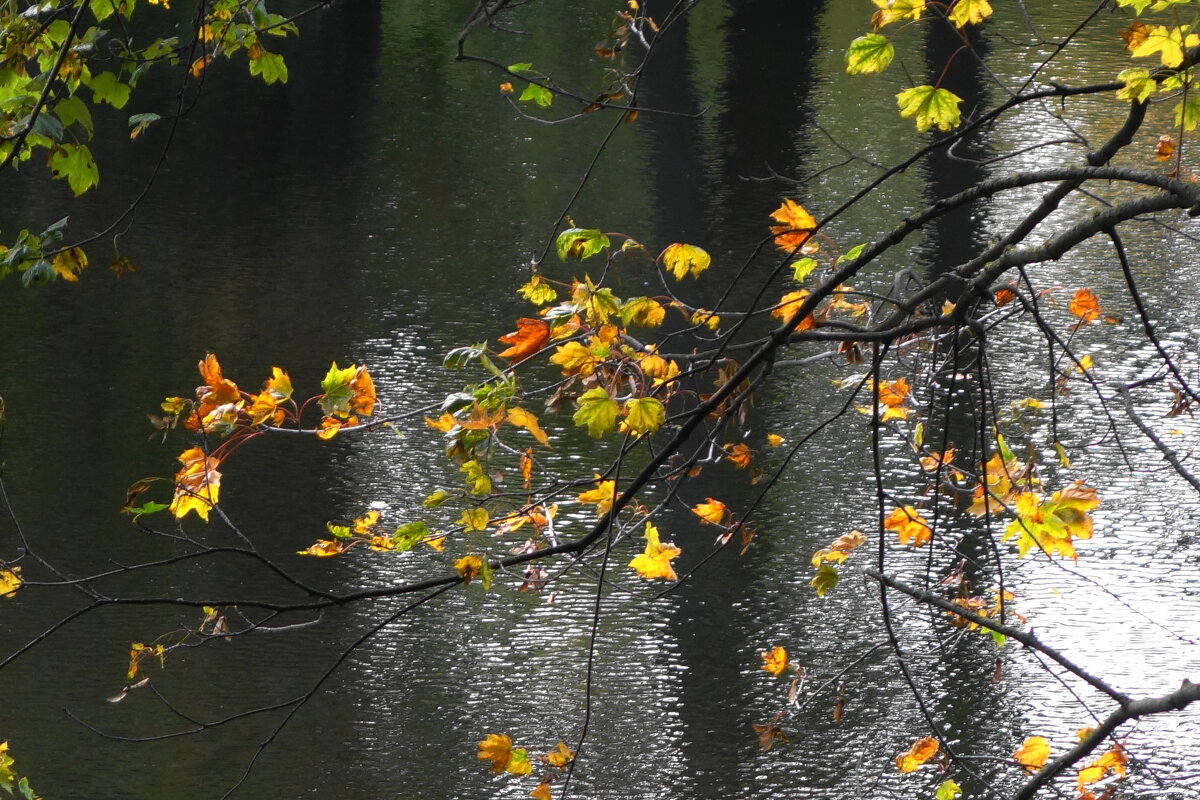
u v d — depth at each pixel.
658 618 19.30
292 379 26.05
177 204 35.25
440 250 32.69
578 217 34.53
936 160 36.06
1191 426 23.62
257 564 20.38
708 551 20.75
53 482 22.28
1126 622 18.86
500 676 18.19
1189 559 20.34
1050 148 33.81
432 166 38.62
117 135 40.00
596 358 4.38
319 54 48.44
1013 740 16.75
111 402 25.19
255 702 17.55
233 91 44.34
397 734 17.00
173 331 28.22
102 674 17.94
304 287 30.48
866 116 40.31
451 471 23.00
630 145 39.84
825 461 23.09
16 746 16.38
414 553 20.86
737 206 34.84
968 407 24.05
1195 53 3.88
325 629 19.02
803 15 52.81
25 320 28.61
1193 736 16.58
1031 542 4.84
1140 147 31.42
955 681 17.94
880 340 4.27
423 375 26.30
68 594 19.53
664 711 17.44
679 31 47.88
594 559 20.61
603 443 23.12
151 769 16.14
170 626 19.02
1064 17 43.59
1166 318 27.59
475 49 48.31
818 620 19.20
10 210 34.19
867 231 32.50
